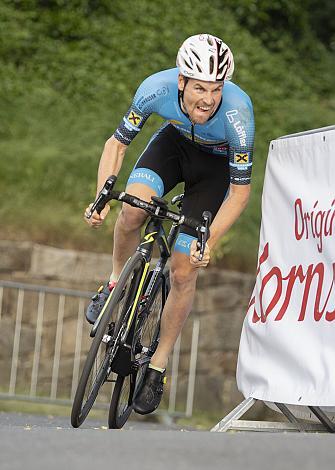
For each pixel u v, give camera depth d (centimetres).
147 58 3139
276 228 1169
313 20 3791
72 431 886
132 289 1144
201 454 760
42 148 2541
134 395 1235
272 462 728
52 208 2369
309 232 1102
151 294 1224
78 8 3234
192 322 2189
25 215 2322
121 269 1253
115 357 1133
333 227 1055
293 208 1138
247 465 716
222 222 1177
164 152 1251
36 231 2283
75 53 3064
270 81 3309
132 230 1221
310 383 1065
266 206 1193
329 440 844
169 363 2152
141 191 1219
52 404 2025
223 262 2281
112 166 1232
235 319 2231
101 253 2270
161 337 1241
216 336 2212
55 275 2188
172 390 2139
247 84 3228
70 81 2952
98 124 2736
